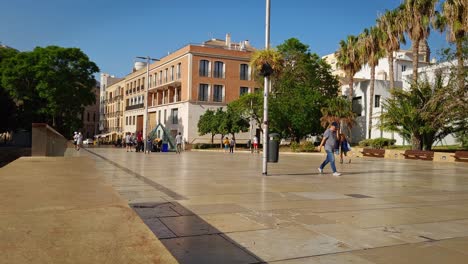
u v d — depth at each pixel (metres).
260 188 8.80
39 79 46.66
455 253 4.05
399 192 8.66
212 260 3.71
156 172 12.73
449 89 23.69
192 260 3.71
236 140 55.31
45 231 2.33
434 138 26.47
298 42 43.59
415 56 29.78
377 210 6.34
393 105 27.09
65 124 51.81
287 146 42.44
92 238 2.24
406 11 30.36
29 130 53.03
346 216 5.80
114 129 86.75
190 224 5.11
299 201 7.06
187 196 7.45
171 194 7.68
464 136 25.95
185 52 54.81
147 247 2.14
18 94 46.78
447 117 23.83
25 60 46.41
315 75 43.66
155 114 64.69
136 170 13.48
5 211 2.77
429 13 28.88
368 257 3.89
